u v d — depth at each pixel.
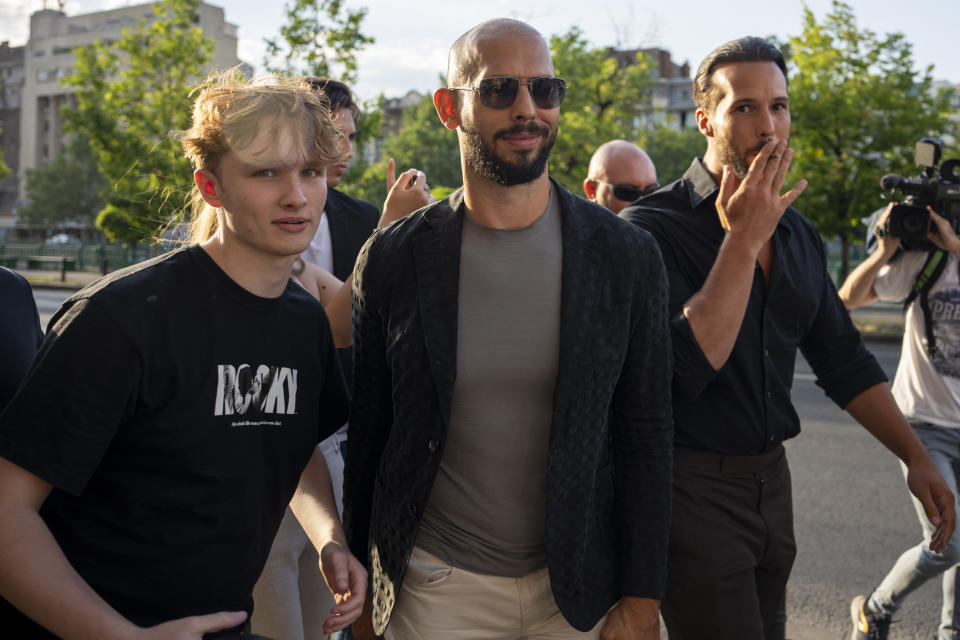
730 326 2.14
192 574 1.58
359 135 16.69
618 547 1.94
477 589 1.85
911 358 3.36
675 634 2.44
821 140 15.57
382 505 1.89
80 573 1.52
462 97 1.81
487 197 1.83
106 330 1.47
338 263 3.06
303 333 1.79
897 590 3.18
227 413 1.62
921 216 3.27
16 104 91.88
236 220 1.61
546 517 1.75
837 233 15.95
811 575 4.12
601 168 3.99
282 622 2.37
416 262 1.83
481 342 1.79
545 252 1.83
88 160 65.44
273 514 1.75
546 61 1.81
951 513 2.51
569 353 1.75
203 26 69.62
